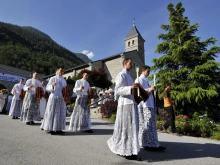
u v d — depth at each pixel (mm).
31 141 4359
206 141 5781
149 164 3330
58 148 3928
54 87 5598
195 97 10820
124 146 3557
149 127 4277
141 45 47156
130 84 3936
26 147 3844
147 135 4238
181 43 13070
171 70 13141
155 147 4191
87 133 5887
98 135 5594
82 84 6387
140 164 3295
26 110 7094
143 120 4352
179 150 4449
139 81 4465
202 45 12578
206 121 7887
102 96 18172
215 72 11344
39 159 3188
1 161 2979
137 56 38688
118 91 3742
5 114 12047
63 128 5543
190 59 12484
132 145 3510
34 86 7289
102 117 11609
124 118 3719
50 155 3436
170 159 3697
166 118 8055
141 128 4332
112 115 10500
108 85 29781
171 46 12562
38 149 3760
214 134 6719
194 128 7125
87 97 6324
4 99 12812
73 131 6184
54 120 5398
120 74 3898
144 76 4676
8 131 5336
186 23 13117
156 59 13039
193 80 11594
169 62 13062
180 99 11062
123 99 3838
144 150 4273
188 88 11555
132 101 3764
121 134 3713
